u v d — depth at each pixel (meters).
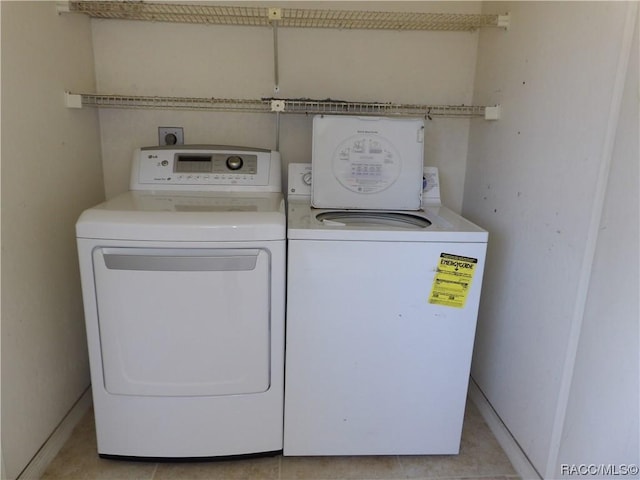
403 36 1.95
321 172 1.75
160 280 1.32
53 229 1.55
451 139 2.07
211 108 1.95
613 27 1.12
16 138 1.33
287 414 1.51
